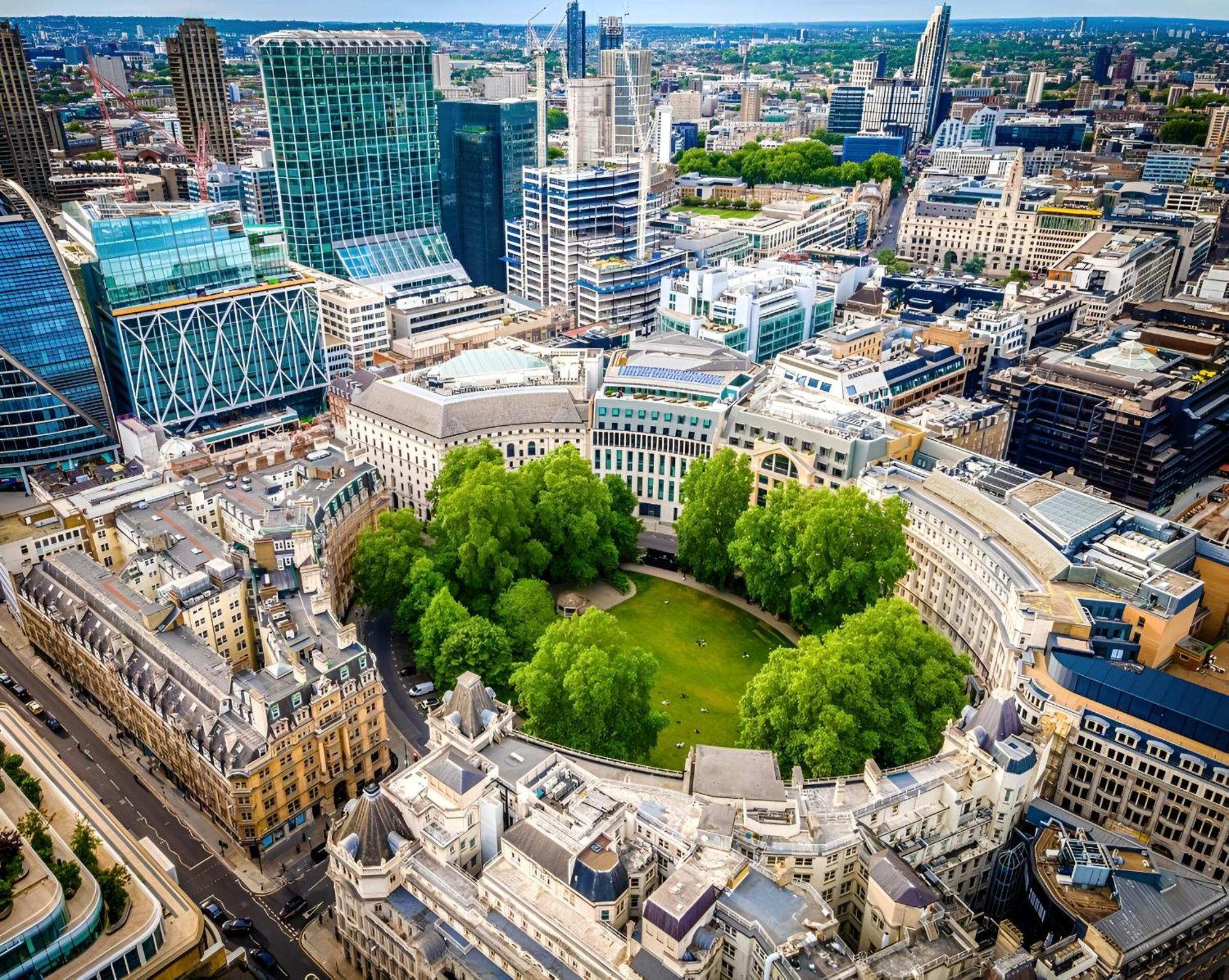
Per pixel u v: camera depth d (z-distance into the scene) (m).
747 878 147.62
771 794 162.75
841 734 187.62
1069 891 158.12
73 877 145.25
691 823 157.88
